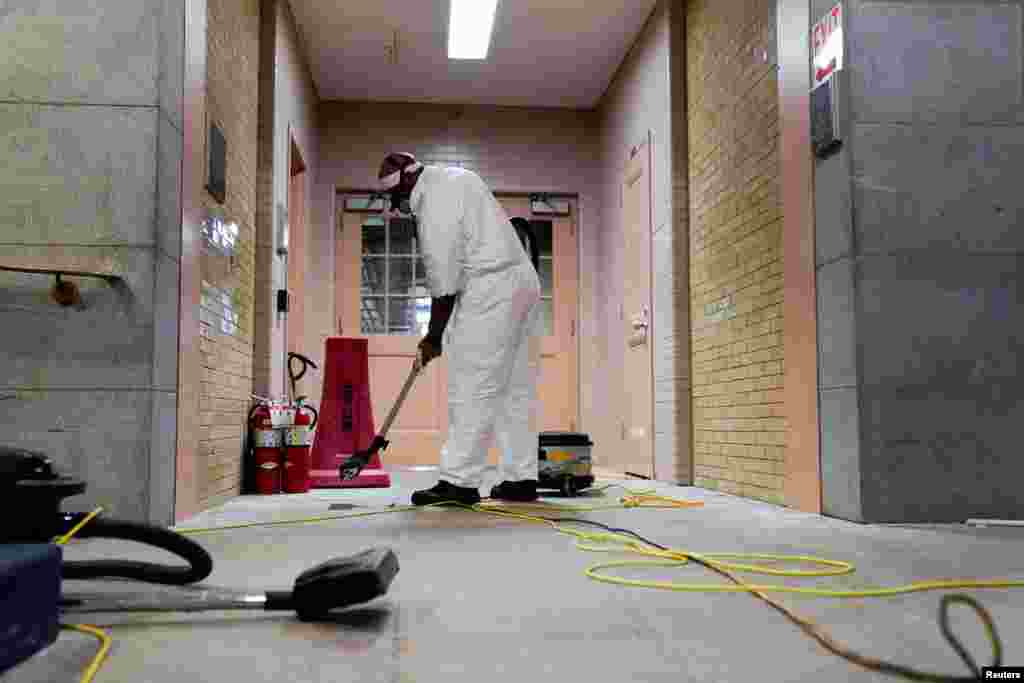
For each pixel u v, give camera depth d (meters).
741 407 4.20
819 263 3.24
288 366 5.07
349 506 3.50
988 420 2.98
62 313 2.63
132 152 2.70
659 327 5.43
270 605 1.43
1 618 1.08
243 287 4.32
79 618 1.42
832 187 3.14
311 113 6.65
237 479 4.20
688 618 1.44
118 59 2.73
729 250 4.41
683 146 5.19
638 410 5.89
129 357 2.63
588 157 7.28
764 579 1.82
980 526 2.85
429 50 6.19
